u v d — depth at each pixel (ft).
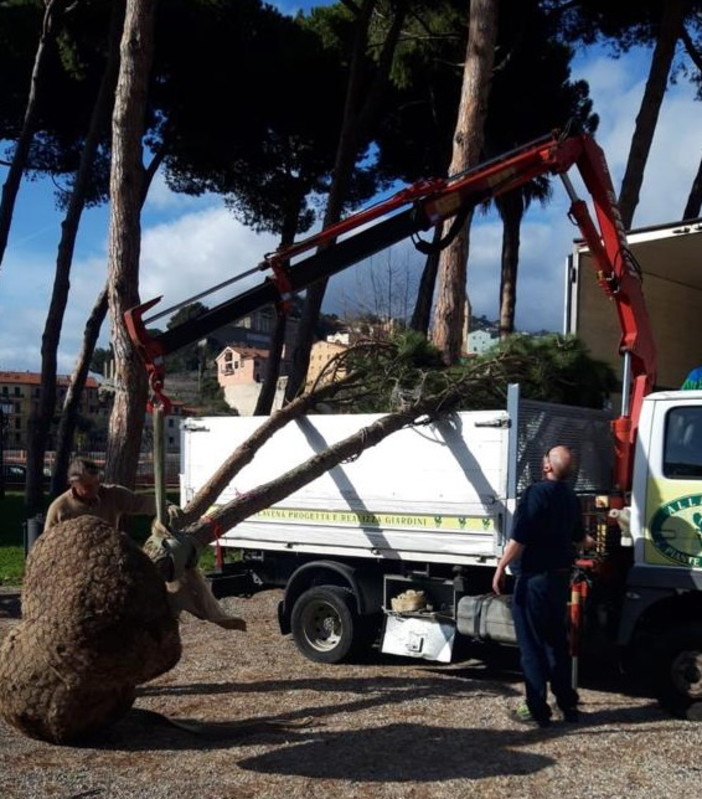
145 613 18.35
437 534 24.77
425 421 24.90
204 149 82.43
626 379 24.89
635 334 25.52
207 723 20.90
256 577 29.58
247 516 23.41
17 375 273.13
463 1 65.92
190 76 77.71
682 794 16.55
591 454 26.13
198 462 30.04
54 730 18.72
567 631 21.16
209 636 31.22
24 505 79.46
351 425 26.30
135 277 42.04
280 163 85.40
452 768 17.95
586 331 31.22
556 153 25.22
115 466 40.73
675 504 21.61
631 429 23.41
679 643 21.11
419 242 24.85
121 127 41.78
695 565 21.25
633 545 22.12
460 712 21.85
